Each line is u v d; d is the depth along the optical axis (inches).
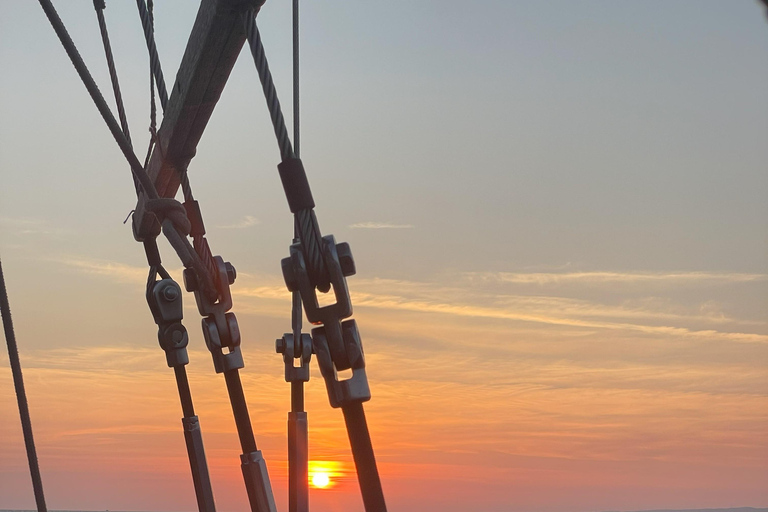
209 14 142.6
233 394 161.9
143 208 187.3
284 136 106.6
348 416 96.6
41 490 203.8
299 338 209.8
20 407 204.1
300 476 210.1
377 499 94.4
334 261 97.3
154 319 188.9
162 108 187.2
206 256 166.6
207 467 182.9
